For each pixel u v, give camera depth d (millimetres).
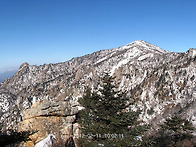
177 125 30109
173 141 27719
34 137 11492
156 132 31766
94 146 9414
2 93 176875
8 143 8445
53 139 11195
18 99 144625
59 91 147375
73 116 12969
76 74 167500
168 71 102125
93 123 10258
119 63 145000
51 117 12508
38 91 153625
